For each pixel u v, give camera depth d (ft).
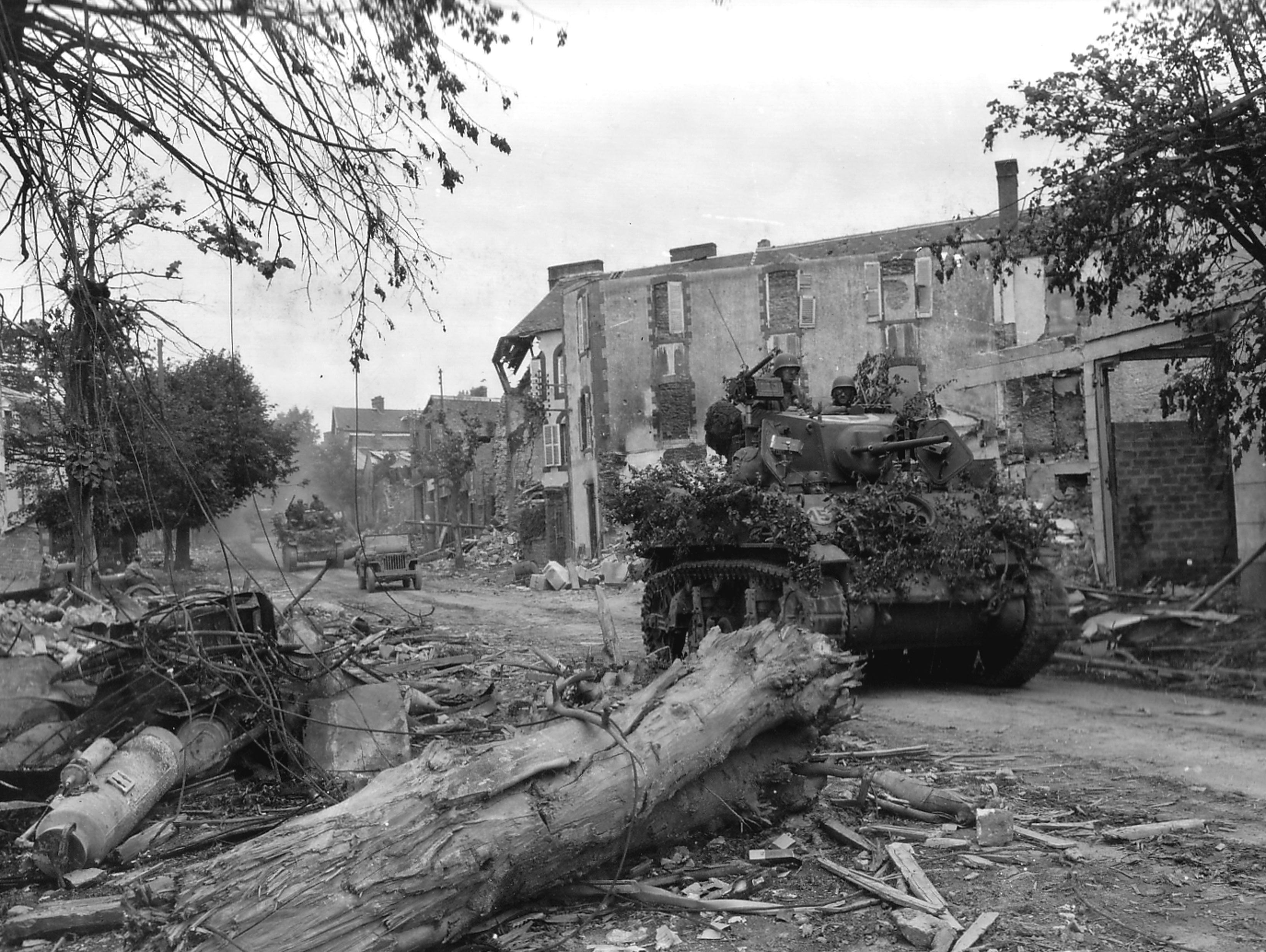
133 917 14.14
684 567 40.29
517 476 154.40
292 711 23.30
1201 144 34.27
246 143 20.04
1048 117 35.29
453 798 14.33
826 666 18.86
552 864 15.23
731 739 17.53
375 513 184.65
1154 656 38.96
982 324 108.17
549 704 16.94
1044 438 84.12
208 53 18.29
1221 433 40.47
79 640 36.09
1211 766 23.38
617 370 117.80
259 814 21.16
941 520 34.63
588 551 125.70
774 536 34.65
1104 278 45.91
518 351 152.05
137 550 60.85
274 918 12.79
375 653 41.47
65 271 21.49
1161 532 54.19
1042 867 16.97
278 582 106.11
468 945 14.76
